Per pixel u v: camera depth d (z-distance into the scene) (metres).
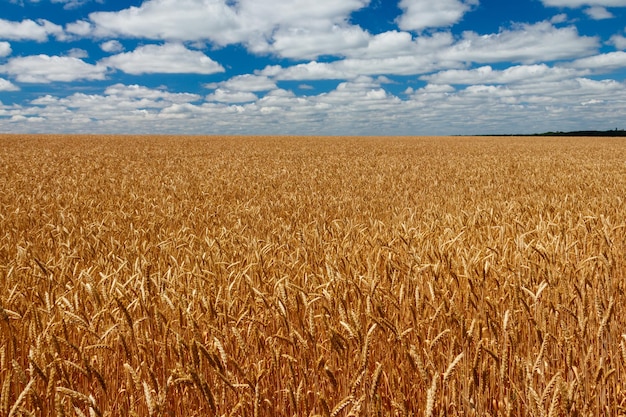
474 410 2.45
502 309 3.48
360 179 16.70
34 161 24.77
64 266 4.00
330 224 7.00
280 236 6.14
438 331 3.13
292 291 3.51
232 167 22.12
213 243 5.02
